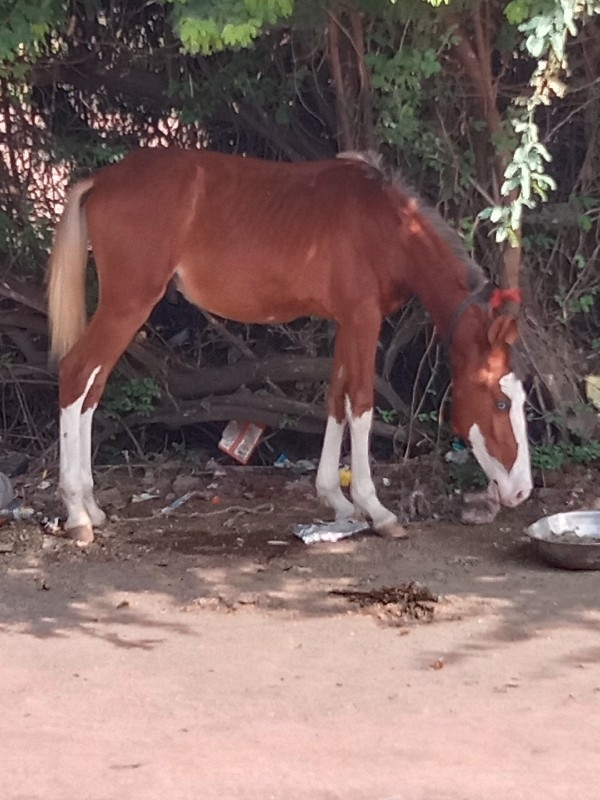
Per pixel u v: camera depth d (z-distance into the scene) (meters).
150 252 4.30
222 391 5.32
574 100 4.98
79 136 5.32
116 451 5.37
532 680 3.40
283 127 5.17
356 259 4.28
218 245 4.33
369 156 4.40
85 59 5.16
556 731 3.14
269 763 3.00
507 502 4.24
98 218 4.32
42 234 5.23
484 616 3.80
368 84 4.68
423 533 4.54
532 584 4.04
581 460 5.03
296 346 5.30
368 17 4.57
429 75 4.57
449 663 3.50
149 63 5.18
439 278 4.26
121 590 4.02
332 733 3.14
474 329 4.21
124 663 3.52
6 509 4.71
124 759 3.03
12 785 2.92
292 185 4.35
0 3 4.11
